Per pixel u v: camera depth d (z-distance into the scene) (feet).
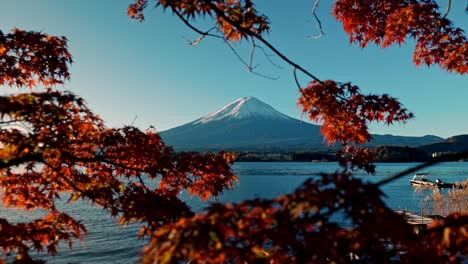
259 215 9.75
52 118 15.99
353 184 9.40
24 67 21.95
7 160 16.40
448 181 294.87
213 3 13.14
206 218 9.73
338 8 21.53
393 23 18.48
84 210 164.66
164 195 18.72
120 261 86.07
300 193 9.34
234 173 21.13
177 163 19.72
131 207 16.69
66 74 23.03
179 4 12.34
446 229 9.68
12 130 15.79
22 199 20.68
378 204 9.26
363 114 17.84
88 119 19.94
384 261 12.46
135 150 19.66
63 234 18.22
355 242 9.76
